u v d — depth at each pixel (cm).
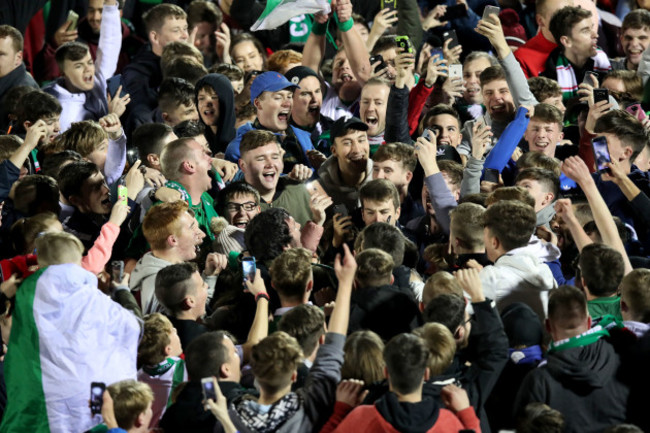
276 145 3080
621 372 2103
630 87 3788
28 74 3853
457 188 3122
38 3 4166
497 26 3384
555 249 2669
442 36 4316
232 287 2505
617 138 3016
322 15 3741
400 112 3375
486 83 3525
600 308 2309
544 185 2855
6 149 3014
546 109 3347
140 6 4591
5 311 2353
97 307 2230
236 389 2081
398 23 4262
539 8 4138
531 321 2222
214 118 3547
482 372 2086
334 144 3105
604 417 2088
